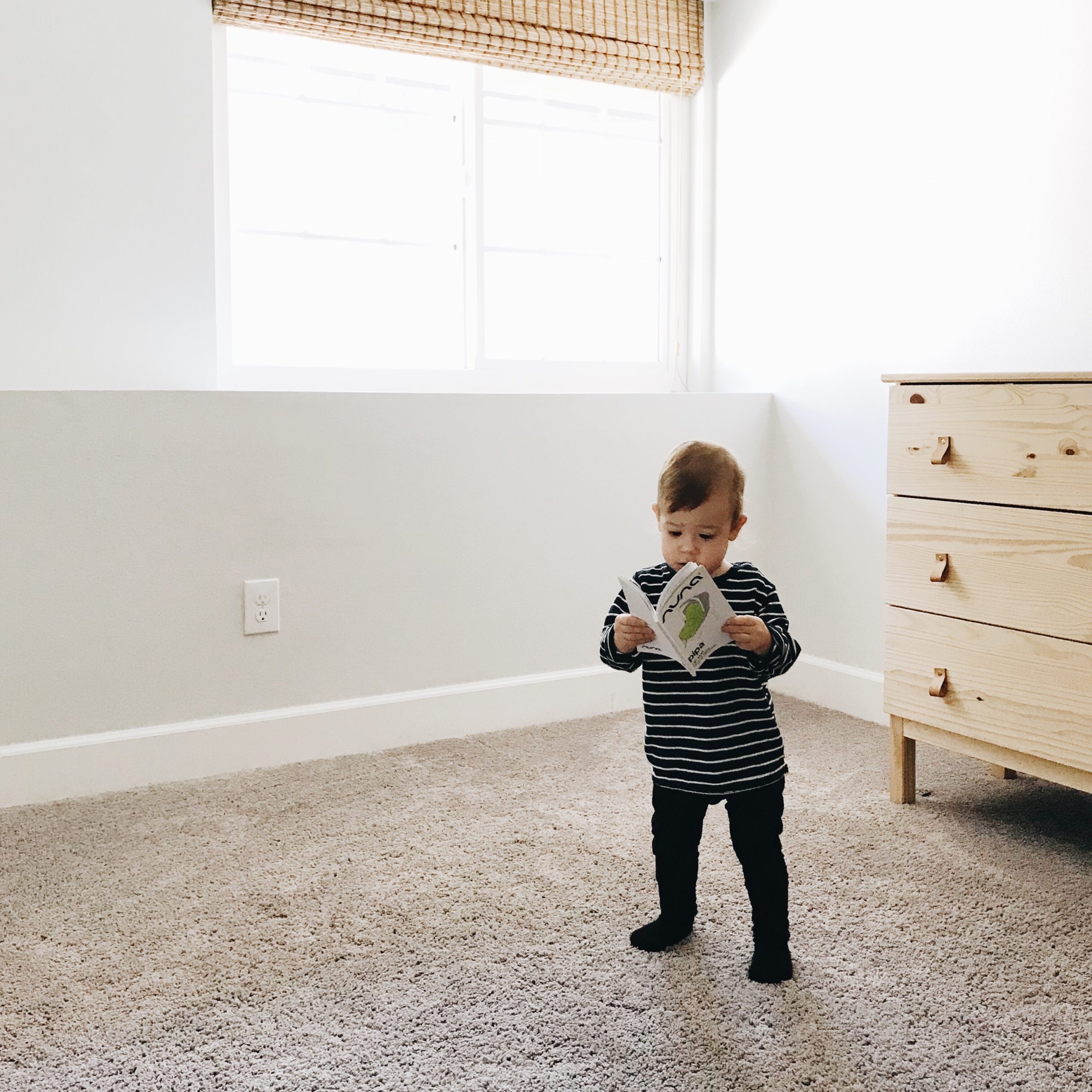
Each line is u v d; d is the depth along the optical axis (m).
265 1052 1.46
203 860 2.06
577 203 3.36
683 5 3.33
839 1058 1.45
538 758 2.67
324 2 2.76
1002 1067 1.43
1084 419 1.92
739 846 1.65
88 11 2.52
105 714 2.44
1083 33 2.34
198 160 2.66
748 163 3.31
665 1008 1.56
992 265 2.56
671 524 1.63
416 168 3.08
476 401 2.81
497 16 3.00
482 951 1.73
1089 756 1.96
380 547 2.72
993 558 2.11
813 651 3.18
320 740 2.68
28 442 2.31
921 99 2.72
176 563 2.48
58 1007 1.57
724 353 3.46
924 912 1.85
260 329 2.92
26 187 2.49
